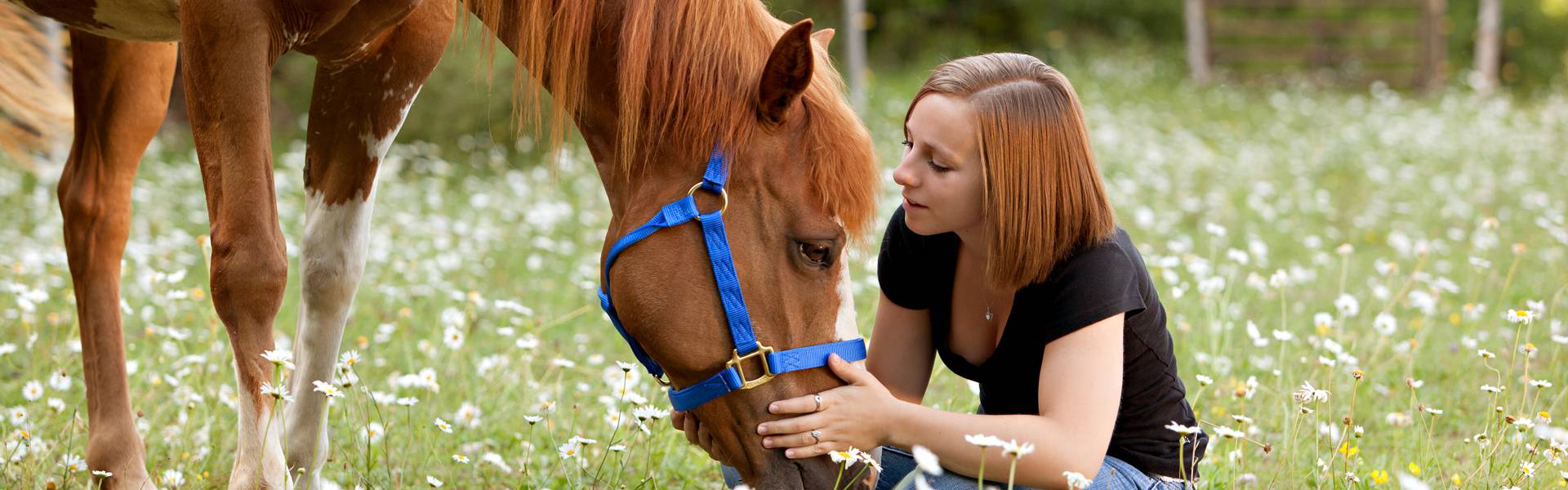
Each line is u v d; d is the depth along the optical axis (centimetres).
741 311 209
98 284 288
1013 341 221
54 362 362
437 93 863
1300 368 375
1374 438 329
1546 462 265
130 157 295
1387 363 378
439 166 752
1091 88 1346
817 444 209
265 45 226
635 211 218
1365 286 525
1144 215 610
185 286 487
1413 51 1493
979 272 229
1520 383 378
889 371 247
